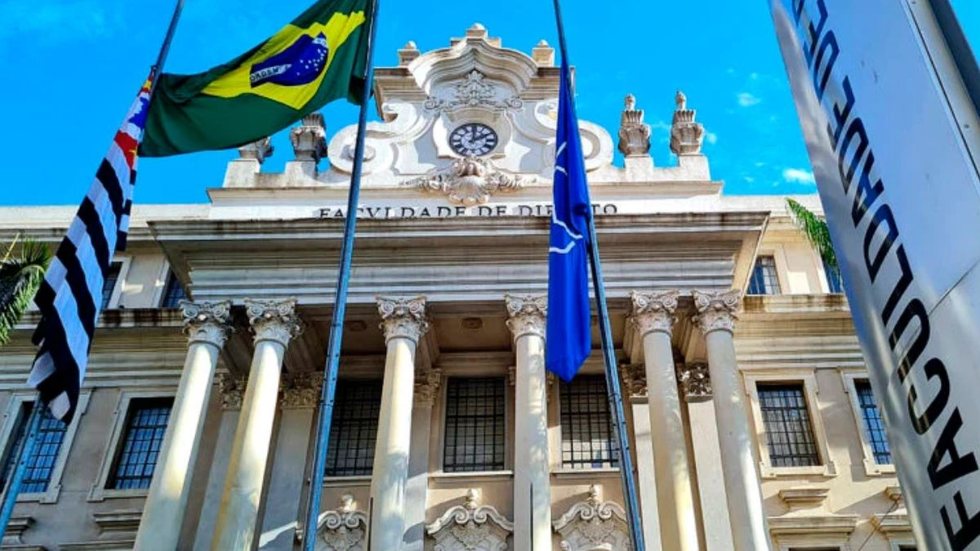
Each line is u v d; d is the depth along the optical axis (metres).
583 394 20.55
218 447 19.73
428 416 19.91
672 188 21.02
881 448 20.16
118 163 12.63
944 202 5.30
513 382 20.58
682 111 22.77
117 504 20.06
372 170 22.00
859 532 18.73
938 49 5.56
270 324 18.66
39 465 21.08
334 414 20.66
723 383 17.39
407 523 18.42
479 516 18.47
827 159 6.72
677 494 16.08
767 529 15.64
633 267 19.22
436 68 23.95
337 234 19.34
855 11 6.36
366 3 16.34
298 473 19.23
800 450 20.23
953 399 5.18
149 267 24.30
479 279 19.28
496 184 21.02
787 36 7.52
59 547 19.44
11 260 18.91
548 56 25.02
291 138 22.59
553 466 19.33
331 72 15.83
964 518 5.10
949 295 5.21
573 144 13.13
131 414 21.62
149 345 22.28
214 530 18.12
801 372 21.05
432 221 19.27
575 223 12.52
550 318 11.81
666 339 18.11
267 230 19.42
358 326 20.03
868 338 6.18
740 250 19.56
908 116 5.67
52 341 10.91
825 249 16.72
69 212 25.67
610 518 18.31
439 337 20.62
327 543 18.45
